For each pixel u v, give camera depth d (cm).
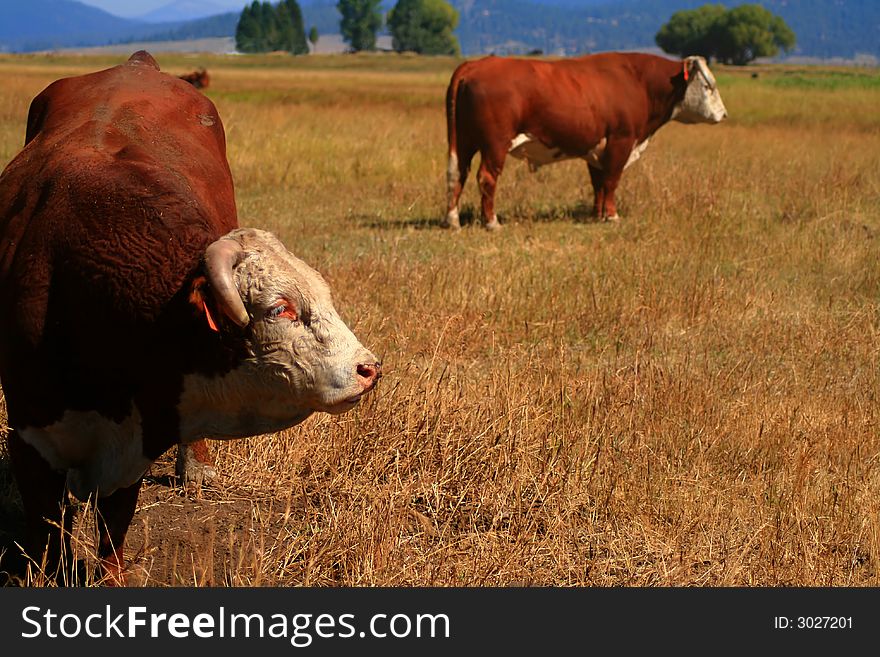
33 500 424
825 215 1285
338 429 571
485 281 930
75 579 432
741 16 16250
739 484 569
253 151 1733
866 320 869
